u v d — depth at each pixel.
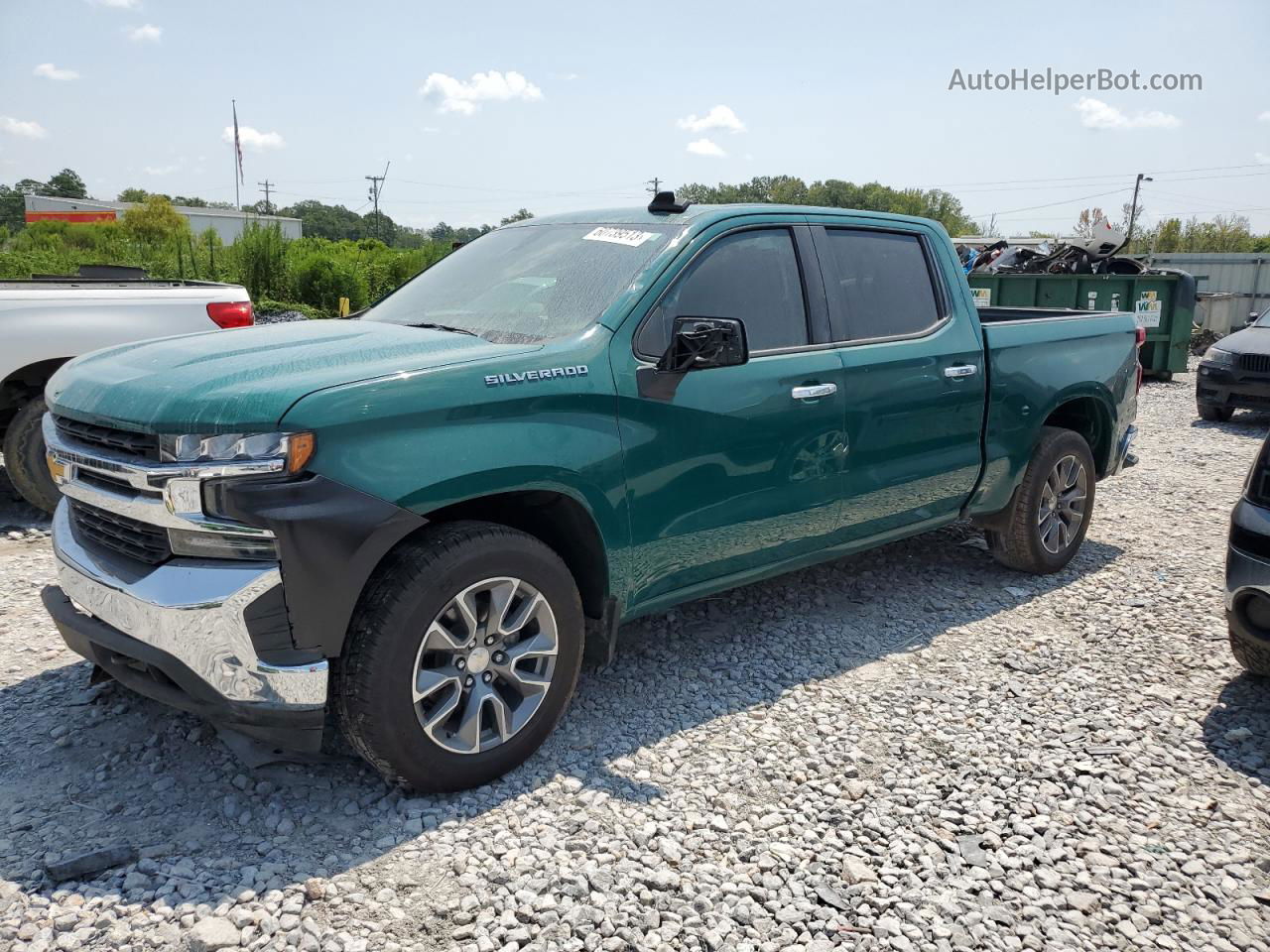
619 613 3.70
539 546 3.34
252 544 2.85
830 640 4.68
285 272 26.72
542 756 3.54
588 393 3.43
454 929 2.62
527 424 3.28
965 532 6.52
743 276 4.07
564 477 3.35
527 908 2.70
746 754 3.59
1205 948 2.63
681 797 3.29
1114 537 6.48
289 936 2.56
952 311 4.93
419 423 3.05
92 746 3.51
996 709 3.98
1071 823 3.20
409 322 4.02
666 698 4.04
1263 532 3.76
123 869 2.80
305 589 2.85
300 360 3.19
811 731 3.78
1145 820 3.22
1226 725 3.86
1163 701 4.07
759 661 4.41
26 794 3.19
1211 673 4.34
